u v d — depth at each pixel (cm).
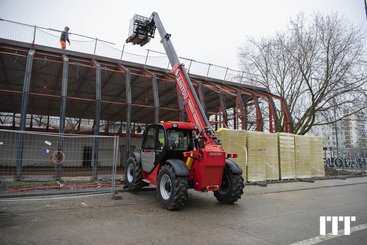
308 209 712
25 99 1094
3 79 1669
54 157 1037
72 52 1375
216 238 456
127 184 942
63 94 1162
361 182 1469
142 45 1158
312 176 1594
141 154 898
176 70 896
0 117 2552
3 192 809
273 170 1391
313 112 2084
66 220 547
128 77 1345
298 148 1534
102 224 526
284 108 1858
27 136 1044
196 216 615
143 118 2675
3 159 965
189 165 713
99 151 1130
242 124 1661
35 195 791
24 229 480
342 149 2217
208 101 2145
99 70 1289
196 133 778
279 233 491
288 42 2202
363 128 2564
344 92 1983
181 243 427
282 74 2264
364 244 442
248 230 508
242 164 1266
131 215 607
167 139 761
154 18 1055
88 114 2495
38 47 1300
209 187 702
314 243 441
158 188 715
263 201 827
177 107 2336
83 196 823
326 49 2030
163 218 590
